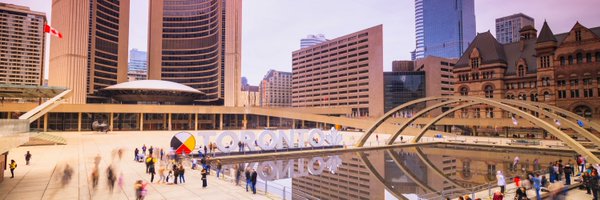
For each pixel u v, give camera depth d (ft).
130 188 80.23
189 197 73.61
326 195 98.99
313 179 122.31
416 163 161.48
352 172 137.08
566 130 256.52
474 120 293.84
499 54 334.65
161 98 418.31
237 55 566.77
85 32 448.24
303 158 172.14
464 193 86.48
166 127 369.71
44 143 178.40
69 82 428.56
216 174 102.73
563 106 274.36
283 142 191.62
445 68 508.12
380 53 485.97
